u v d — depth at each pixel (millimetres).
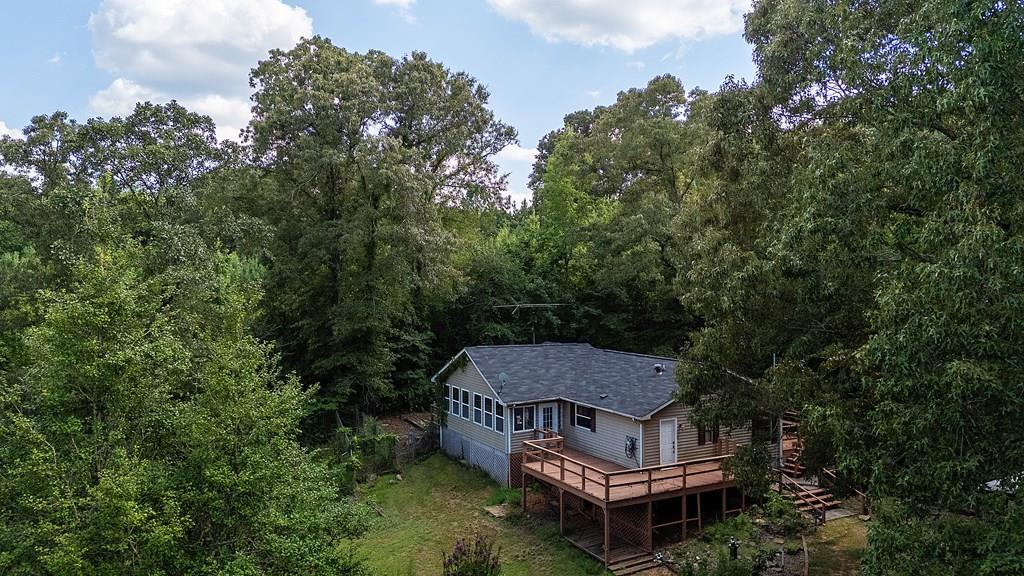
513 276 37125
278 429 10805
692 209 20469
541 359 26719
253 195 28734
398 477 24828
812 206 11469
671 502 19141
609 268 34656
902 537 8883
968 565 8133
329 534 10891
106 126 21484
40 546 8492
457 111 32219
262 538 9820
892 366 8867
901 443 9281
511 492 22328
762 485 15508
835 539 17469
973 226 7914
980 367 7551
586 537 18312
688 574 14891
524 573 16500
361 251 29438
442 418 27953
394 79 30609
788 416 22234
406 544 18656
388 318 30188
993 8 8148
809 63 13625
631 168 34969
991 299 7766
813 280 12234
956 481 8375
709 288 14922
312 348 29656
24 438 9352
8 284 21000
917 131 9711
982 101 8055
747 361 15328
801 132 14453
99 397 9938
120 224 17875
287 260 28469
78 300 9984
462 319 37344
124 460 8945
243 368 11008
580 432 22812
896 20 11734
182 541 9539
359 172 28516
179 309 15438
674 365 23344
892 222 11094
